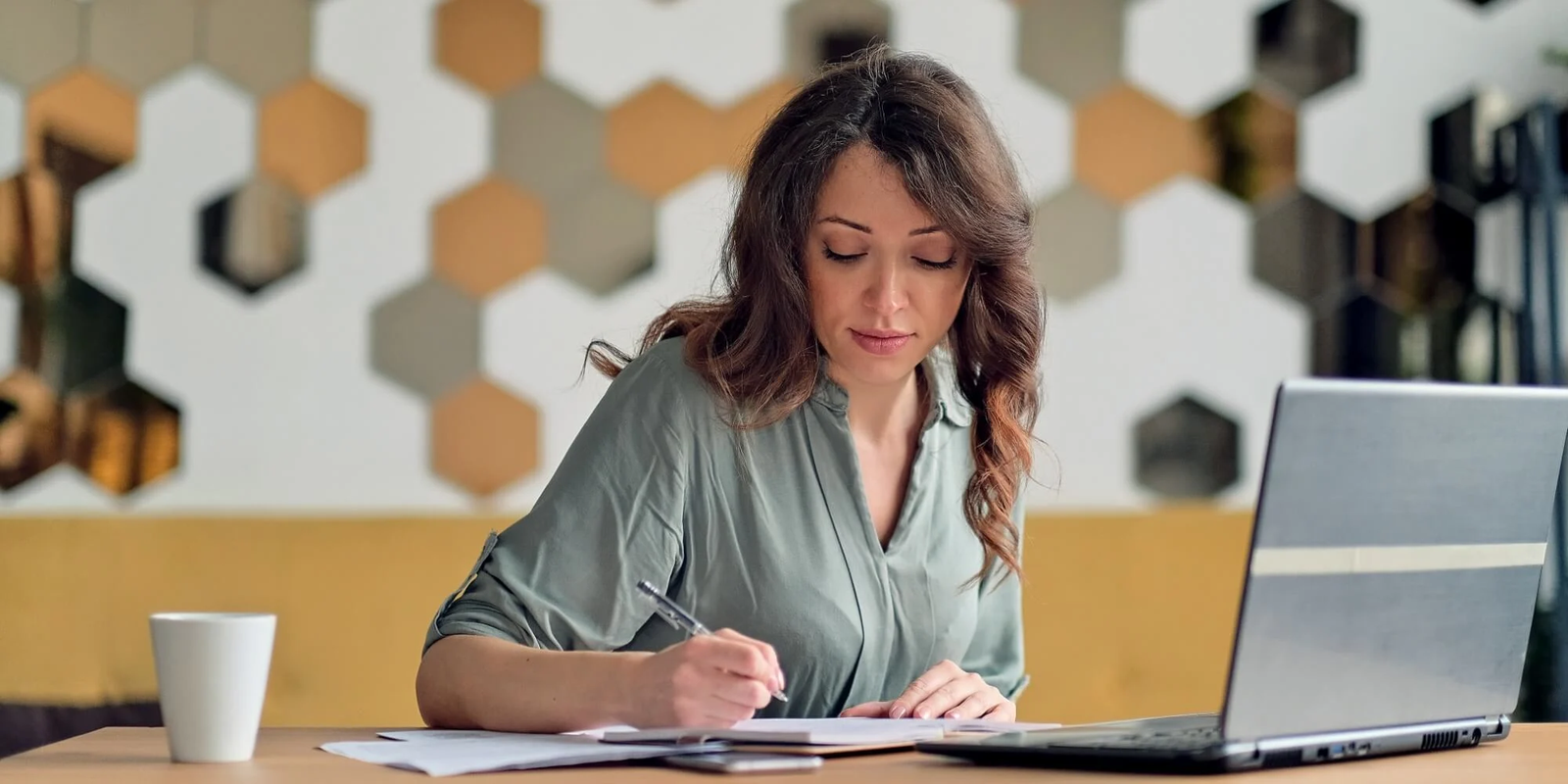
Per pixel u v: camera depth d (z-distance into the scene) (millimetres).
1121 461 2527
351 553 2160
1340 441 819
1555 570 2408
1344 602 846
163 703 924
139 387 2387
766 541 1309
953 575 1376
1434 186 2594
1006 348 1396
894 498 1387
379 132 2438
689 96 2488
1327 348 2564
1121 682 2219
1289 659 831
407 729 1103
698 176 2484
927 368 1410
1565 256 2570
